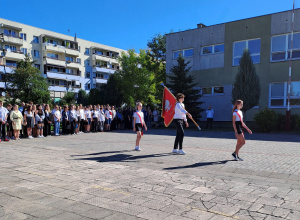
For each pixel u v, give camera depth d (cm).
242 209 334
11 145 1005
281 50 1833
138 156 740
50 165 611
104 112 1783
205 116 2155
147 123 2059
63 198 380
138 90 4484
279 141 1083
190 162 648
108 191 412
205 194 395
